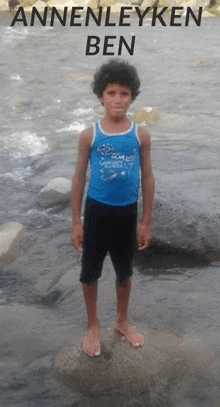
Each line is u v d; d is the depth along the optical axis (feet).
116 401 8.29
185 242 13.66
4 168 20.97
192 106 31.50
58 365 9.18
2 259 13.65
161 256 13.80
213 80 38.60
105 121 8.74
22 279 12.73
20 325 10.63
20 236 14.88
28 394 8.46
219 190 17.43
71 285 12.35
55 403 8.24
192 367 9.11
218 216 14.15
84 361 9.13
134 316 10.87
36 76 40.22
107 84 8.46
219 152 22.36
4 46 52.39
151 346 9.61
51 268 13.28
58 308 11.41
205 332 10.27
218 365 9.20
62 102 32.81
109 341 9.70
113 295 11.83
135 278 12.68
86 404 8.22
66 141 24.79
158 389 8.55
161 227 13.79
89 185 9.07
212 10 82.79
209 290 12.01
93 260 9.29
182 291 11.98
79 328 10.50
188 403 8.21
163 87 36.68
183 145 23.62
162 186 17.94
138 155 8.86
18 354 9.61
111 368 8.95
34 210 17.07
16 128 27.07
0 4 81.66
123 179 8.71
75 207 9.03
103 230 9.05
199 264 13.41
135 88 8.60
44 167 21.16
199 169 19.99
